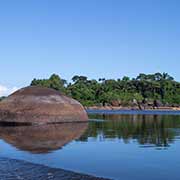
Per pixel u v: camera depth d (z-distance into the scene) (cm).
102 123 4334
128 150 2111
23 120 4022
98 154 1973
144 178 1459
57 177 1433
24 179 1395
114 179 1440
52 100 4203
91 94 15350
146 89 16825
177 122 4684
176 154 1978
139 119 5475
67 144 2347
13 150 2075
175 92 16875
